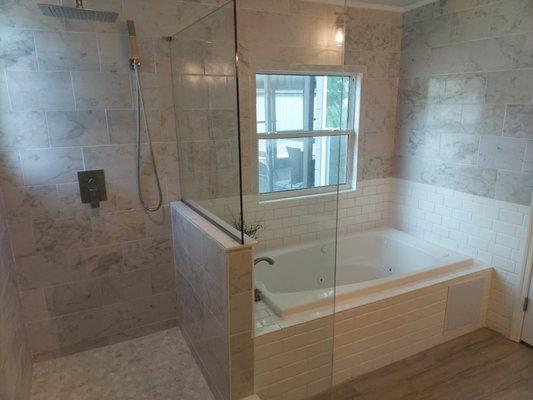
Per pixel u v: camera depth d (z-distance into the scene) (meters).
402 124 3.31
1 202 1.96
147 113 2.28
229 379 1.77
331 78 2.93
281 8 2.56
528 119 2.36
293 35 2.65
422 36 3.01
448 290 2.49
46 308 2.23
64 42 1.99
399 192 3.45
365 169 3.35
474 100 2.68
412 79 3.15
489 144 2.62
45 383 2.12
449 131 2.90
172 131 2.38
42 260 2.16
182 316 2.49
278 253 2.55
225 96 1.72
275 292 2.20
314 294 2.15
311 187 2.78
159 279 2.53
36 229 2.11
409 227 3.38
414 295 2.36
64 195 2.15
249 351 1.79
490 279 2.70
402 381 2.22
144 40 2.18
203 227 1.91
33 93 1.97
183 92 2.19
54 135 2.06
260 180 2.57
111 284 2.38
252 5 2.46
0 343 1.53
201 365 2.19
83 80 2.07
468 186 2.80
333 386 2.20
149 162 2.34
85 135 2.13
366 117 3.21
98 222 2.27
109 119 2.18
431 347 2.53
